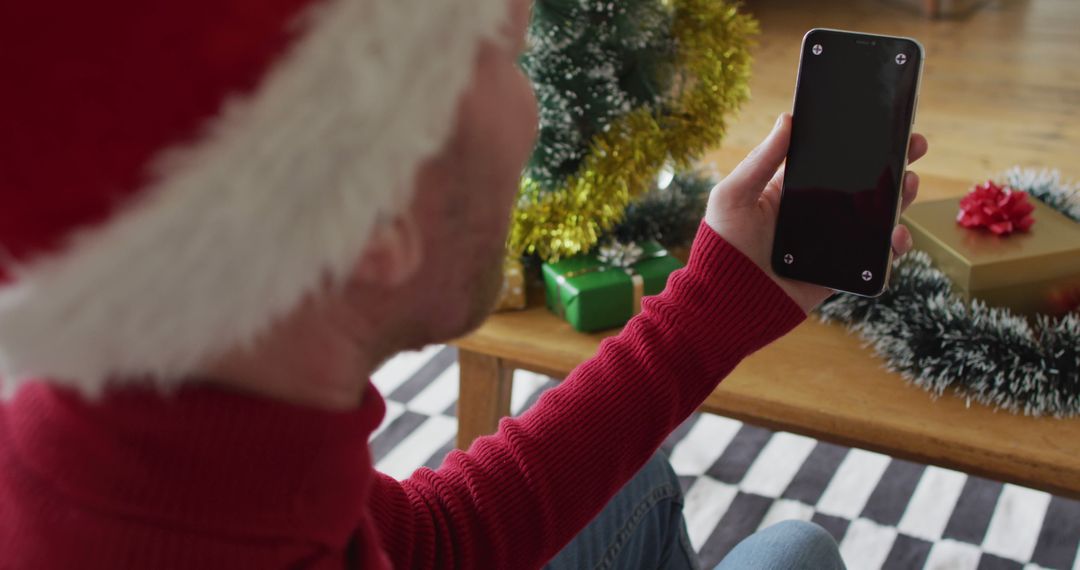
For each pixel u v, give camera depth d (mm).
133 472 706
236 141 606
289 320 718
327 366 739
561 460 939
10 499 719
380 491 896
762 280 993
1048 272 1270
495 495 927
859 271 1020
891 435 1179
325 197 644
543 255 1331
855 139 1022
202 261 623
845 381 1223
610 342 984
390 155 660
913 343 1221
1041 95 2980
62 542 708
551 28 1259
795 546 1087
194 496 709
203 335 656
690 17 1311
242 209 616
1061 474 1139
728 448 1664
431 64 665
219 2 584
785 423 1212
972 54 3268
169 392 701
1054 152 2682
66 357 641
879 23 3529
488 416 1350
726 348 982
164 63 579
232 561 715
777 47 3373
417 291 751
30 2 549
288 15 608
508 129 745
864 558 1511
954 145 2732
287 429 721
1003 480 1165
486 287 779
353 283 725
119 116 581
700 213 1409
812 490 1600
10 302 620
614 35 1269
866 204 1018
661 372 966
